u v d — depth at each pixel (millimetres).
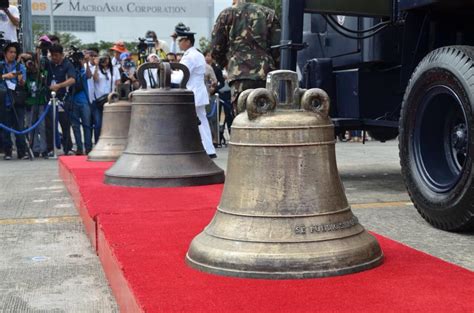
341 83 6227
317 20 6602
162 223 3791
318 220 2707
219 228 2811
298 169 2736
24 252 4070
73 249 4133
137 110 5574
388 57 5785
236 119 2895
